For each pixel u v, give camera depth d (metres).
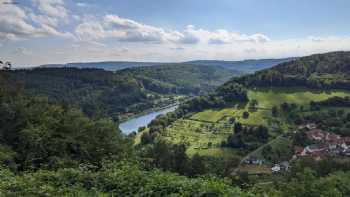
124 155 24.23
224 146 94.69
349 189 17.88
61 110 38.75
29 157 26.55
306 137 89.56
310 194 16.64
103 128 32.41
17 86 46.50
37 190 11.19
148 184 11.83
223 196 11.13
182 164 38.59
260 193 13.13
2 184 11.33
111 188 12.14
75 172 13.08
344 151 77.00
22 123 32.69
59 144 28.84
